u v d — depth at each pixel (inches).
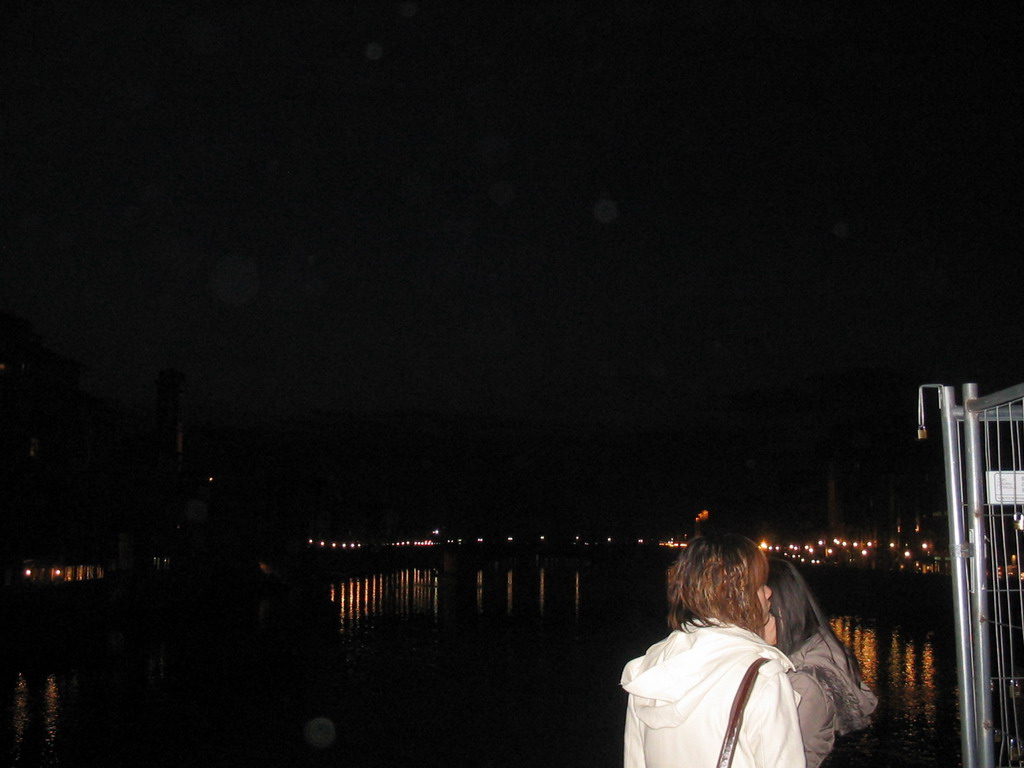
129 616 2100.1
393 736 882.1
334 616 2375.7
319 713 1010.7
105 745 837.8
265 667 1395.2
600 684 1235.9
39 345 1784.0
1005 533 194.7
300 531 4220.0
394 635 1904.5
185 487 2714.1
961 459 206.2
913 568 3179.1
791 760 128.0
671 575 149.7
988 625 197.5
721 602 142.3
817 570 3558.1
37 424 1765.5
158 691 1157.1
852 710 180.2
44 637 1653.5
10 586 1624.0
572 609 2723.9
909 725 911.0
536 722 957.8
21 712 1000.2
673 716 132.6
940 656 1551.4
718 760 128.0
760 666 132.7
